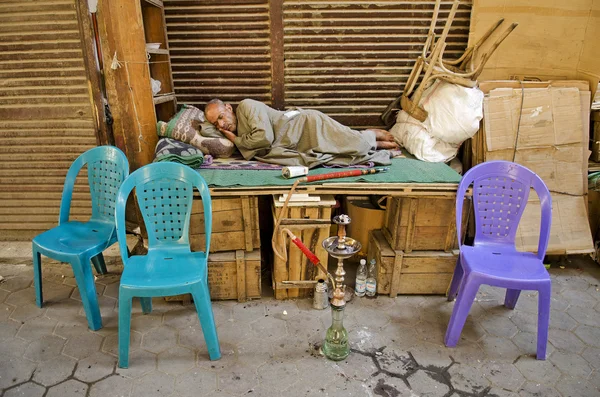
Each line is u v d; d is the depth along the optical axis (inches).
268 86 110.3
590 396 69.6
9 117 101.8
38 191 109.7
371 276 96.5
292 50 106.0
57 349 77.7
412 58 107.1
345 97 111.5
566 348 80.2
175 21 103.1
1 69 97.1
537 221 105.3
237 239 90.0
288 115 99.6
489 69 108.0
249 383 70.9
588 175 109.1
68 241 84.0
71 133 103.1
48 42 94.7
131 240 112.7
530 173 82.4
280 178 88.0
